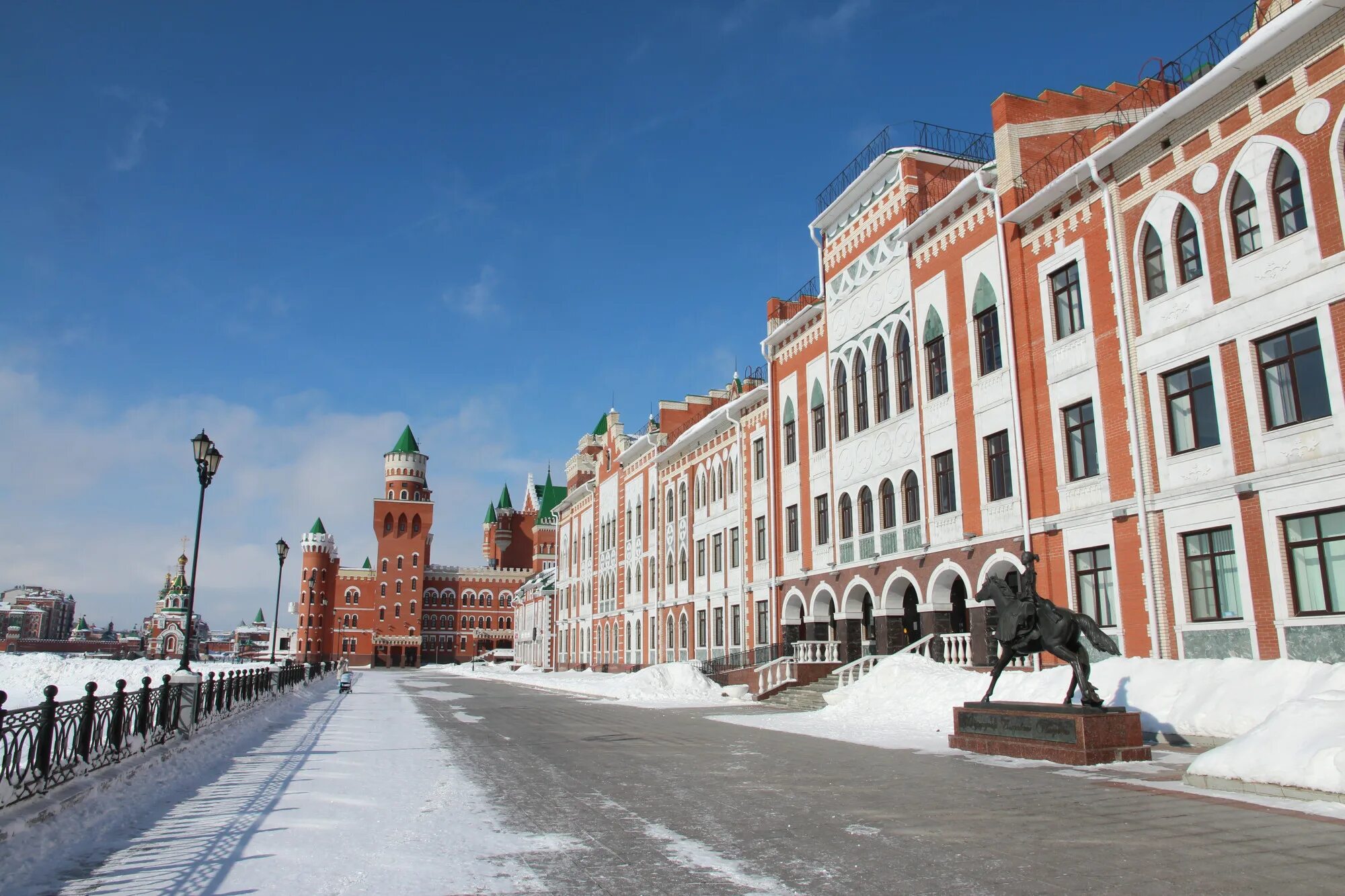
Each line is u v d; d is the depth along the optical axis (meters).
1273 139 15.79
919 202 27.39
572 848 7.75
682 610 46.59
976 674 20.66
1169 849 7.23
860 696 22.27
